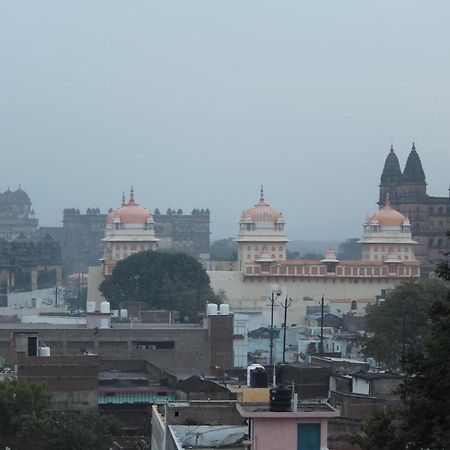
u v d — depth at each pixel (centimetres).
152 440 9931
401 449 6081
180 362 16988
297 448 6938
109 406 13662
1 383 12400
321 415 6938
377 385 11662
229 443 7775
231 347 17112
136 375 15112
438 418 5897
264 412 6969
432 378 5981
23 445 11906
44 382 13462
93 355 14575
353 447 9062
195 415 8375
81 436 11912
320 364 14862
